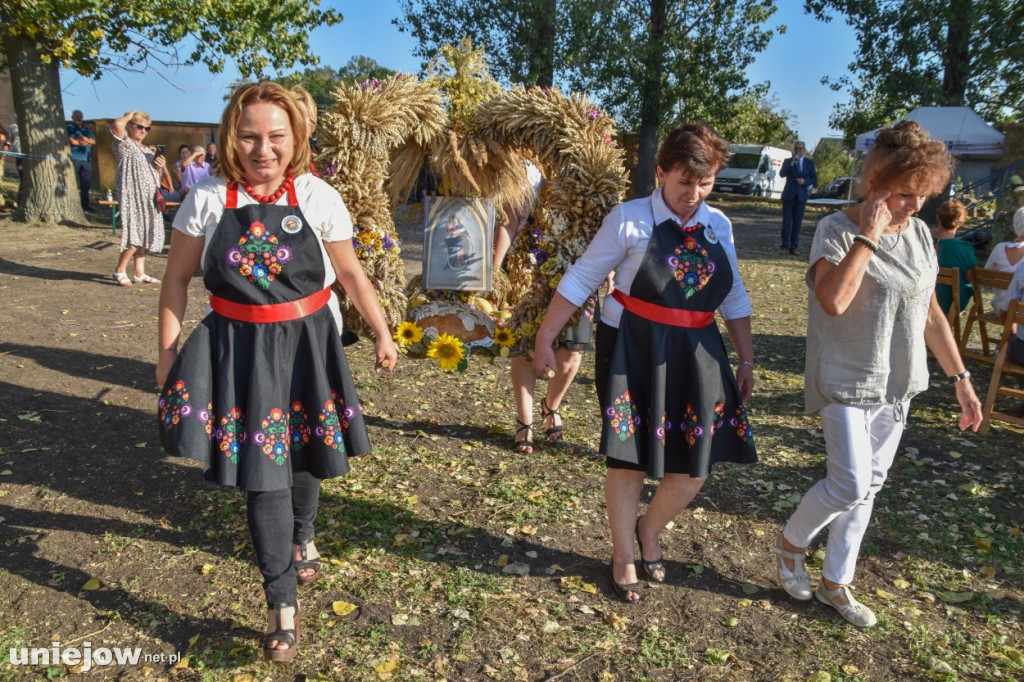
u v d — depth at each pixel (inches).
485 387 212.1
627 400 106.2
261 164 90.8
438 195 157.6
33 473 146.7
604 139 142.1
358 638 103.8
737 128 1323.8
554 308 109.3
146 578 115.0
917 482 161.9
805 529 112.5
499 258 165.2
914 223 104.7
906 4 719.7
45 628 103.2
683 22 912.9
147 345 237.8
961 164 755.4
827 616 114.3
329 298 101.3
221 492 143.4
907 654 105.9
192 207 92.4
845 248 101.2
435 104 144.6
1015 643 109.8
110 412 179.6
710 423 105.9
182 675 95.3
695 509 146.8
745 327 113.9
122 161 321.7
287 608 97.3
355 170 136.8
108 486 143.5
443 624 107.9
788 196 529.7
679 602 116.4
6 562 117.0
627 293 107.8
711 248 106.8
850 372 103.3
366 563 121.7
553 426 174.1
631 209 107.0
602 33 864.3
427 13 905.5
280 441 94.3
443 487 150.6
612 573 121.3
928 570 127.9
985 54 661.9
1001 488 159.8
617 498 114.3
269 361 94.2
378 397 199.3
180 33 487.8
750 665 102.4
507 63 890.1
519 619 109.8
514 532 134.0
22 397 184.7
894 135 96.4
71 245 433.7
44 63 482.9
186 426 90.9
